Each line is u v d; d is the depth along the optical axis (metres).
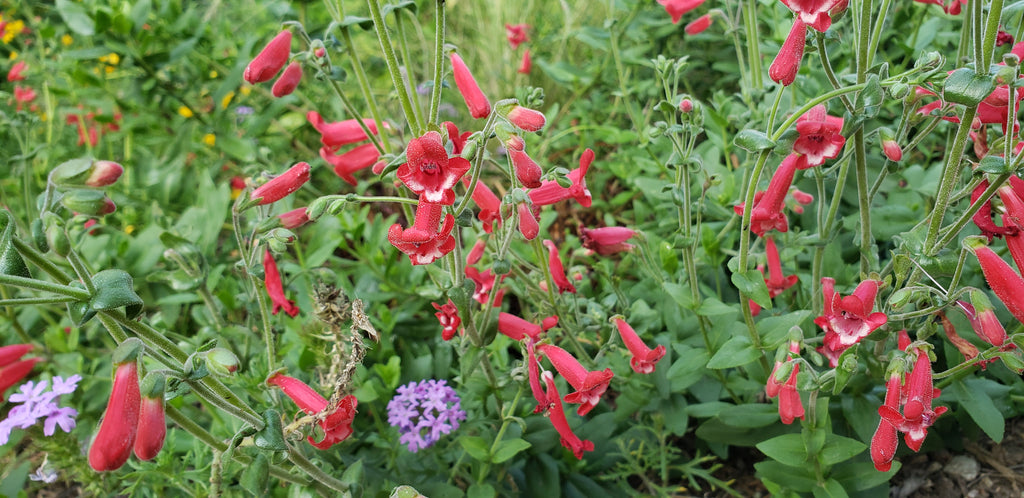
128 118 0.54
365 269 0.44
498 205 0.27
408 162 0.21
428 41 0.64
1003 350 0.23
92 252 0.41
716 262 0.35
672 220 0.39
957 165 0.23
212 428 0.32
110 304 0.19
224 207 0.44
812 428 0.27
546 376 0.26
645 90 0.54
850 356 0.23
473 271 0.31
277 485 0.29
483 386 0.31
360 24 0.29
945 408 0.23
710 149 0.42
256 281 0.26
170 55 0.49
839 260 0.32
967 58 0.28
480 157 0.23
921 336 0.27
